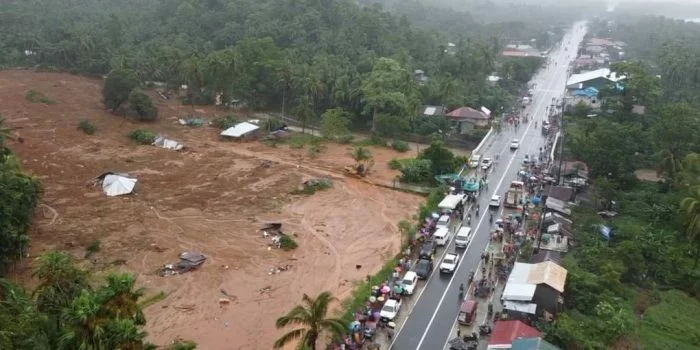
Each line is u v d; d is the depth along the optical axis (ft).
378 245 241.76
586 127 355.36
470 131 403.75
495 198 272.72
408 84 427.33
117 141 372.38
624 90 424.05
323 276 214.48
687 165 285.84
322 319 141.59
